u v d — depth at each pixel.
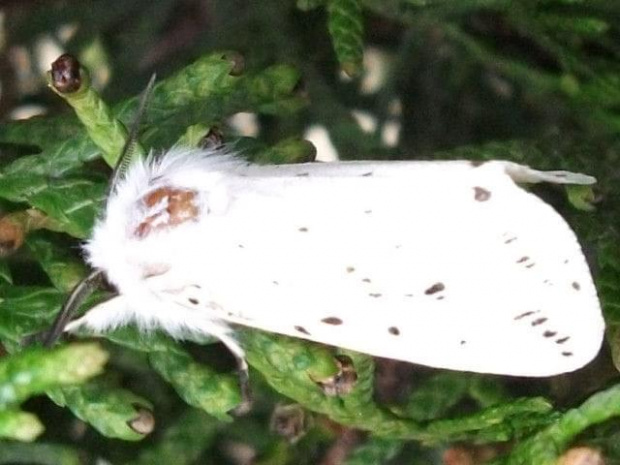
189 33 0.08
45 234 0.06
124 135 0.05
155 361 0.05
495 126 0.08
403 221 0.05
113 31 0.08
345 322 0.05
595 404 0.05
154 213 0.05
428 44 0.08
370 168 0.05
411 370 0.07
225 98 0.06
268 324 0.05
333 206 0.05
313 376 0.05
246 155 0.06
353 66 0.06
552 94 0.07
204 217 0.05
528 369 0.05
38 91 0.08
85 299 0.05
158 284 0.05
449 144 0.08
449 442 0.05
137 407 0.05
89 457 0.06
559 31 0.06
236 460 0.07
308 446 0.06
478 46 0.07
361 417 0.05
